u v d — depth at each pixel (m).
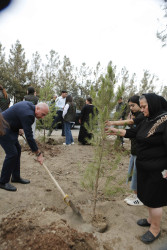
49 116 6.34
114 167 2.66
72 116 6.80
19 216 2.56
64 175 4.32
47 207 3.01
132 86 21.06
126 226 2.66
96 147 2.66
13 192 3.33
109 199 3.47
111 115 2.56
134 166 3.00
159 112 2.28
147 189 2.28
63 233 2.23
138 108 2.96
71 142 7.22
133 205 3.23
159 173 2.20
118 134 2.53
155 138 2.22
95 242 2.31
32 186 3.63
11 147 3.21
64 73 21.55
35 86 20.80
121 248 2.30
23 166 4.59
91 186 2.71
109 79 2.46
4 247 2.07
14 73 20.44
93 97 2.55
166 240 2.49
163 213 3.13
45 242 2.05
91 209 3.03
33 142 3.11
